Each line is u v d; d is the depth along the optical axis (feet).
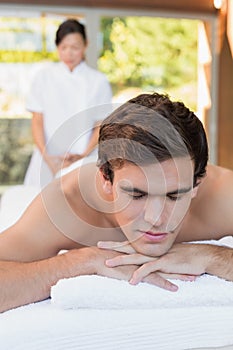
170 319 2.54
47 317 2.49
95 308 2.55
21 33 10.95
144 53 11.83
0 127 11.08
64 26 8.64
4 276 2.66
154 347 2.53
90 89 8.79
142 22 11.71
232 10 11.28
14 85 11.03
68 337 2.45
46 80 8.91
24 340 2.41
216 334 2.58
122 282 2.61
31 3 10.92
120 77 11.80
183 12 11.75
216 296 2.61
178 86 12.09
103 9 11.37
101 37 11.54
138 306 2.56
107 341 2.48
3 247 3.02
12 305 2.62
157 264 2.67
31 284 2.67
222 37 11.82
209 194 3.39
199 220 3.39
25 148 11.26
